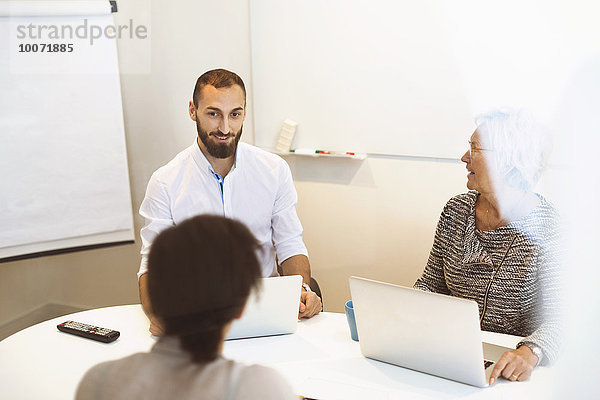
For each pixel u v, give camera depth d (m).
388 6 2.36
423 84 2.33
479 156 1.70
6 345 1.47
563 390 1.32
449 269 1.78
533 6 2.03
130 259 2.27
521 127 1.67
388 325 1.35
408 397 1.24
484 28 2.15
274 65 2.69
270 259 1.96
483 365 1.26
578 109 1.45
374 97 2.46
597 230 1.35
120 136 2.17
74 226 2.10
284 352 1.44
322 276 2.73
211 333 0.91
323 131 2.62
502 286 1.67
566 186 1.44
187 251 0.90
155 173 2.02
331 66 2.55
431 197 2.38
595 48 1.94
